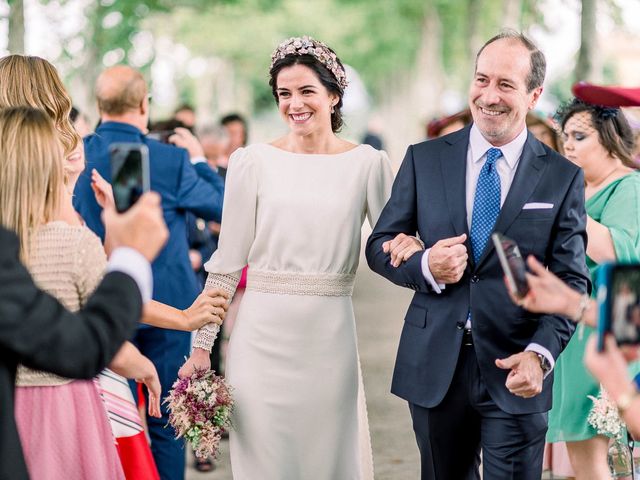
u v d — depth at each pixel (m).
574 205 4.04
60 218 3.48
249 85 48.16
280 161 4.52
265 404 4.48
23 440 3.32
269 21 25.36
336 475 4.57
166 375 5.25
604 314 2.58
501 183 4.09
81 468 3.39
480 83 4.02
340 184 4.51
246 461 4.55
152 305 4.34
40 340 2.44
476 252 4.07
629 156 4.83
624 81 42.28
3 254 2.49
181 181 5.41
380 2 28.61
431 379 4.12
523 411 4.01
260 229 4.50
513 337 4.03
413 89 41.78
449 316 4.10
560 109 5.00
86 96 12.29
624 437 4.74
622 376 2.58
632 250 4.59
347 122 4.77
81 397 3.41
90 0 12.18
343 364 4.52
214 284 4.57
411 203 4.22
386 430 7.35
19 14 9.05
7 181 3.20
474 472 4.31
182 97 25.09
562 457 5.26
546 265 4.07
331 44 28.05
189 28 24.19
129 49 12.61
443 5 28.56
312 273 4.48
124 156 2.62
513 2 15.88
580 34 11.01
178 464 5.32
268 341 4.48
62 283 3.28
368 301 14.35
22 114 3.24
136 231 2.60
